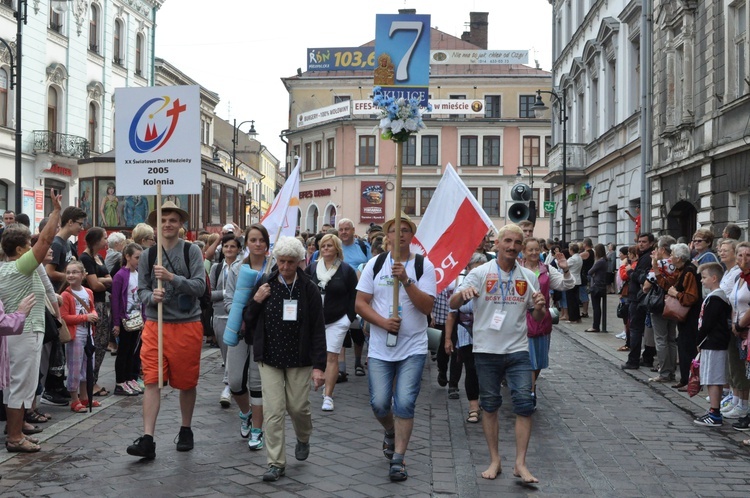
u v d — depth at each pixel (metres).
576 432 8.42
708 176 18.64
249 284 7.18
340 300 9.63
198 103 7.48
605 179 29.30
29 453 7.16
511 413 9.42
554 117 39.91
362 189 56.78
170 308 7.16
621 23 26.91
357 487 6.30
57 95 37.53
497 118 57.22
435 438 8.09
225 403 9.29
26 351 7.16
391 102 6.68
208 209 26.72
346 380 11.50
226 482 6.34
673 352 11.40
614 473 6.89
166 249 7.31
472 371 8.82
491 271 6.66
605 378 11.82
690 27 19.89
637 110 24.44
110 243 12.78
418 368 6.66
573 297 20.28
